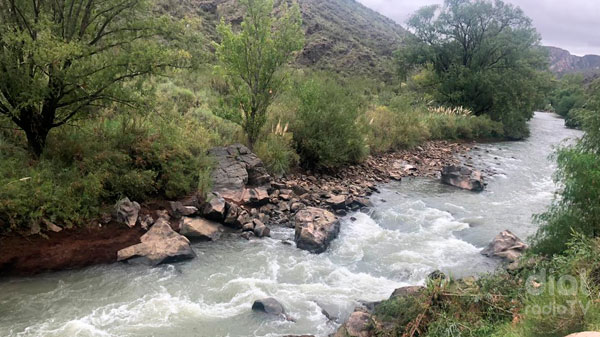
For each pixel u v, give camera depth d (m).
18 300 6.80
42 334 6.04
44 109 9.82
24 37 8.33
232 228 10.29
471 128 27.52
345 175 15.44
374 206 12.66
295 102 17.27
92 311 6.69
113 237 8.85
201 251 9.06
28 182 8.58
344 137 15.72
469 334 5.03
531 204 13.44
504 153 22.94
